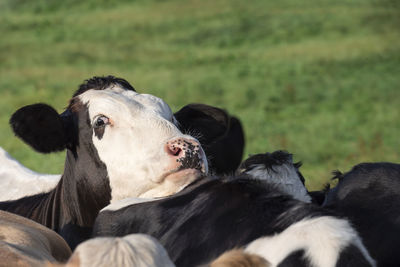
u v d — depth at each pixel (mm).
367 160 18781
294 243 4703
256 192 5570
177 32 53125
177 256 5441
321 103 31438
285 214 5105
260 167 6328
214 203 5594
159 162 7344
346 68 39625
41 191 9883
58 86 37438
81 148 8070
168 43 50250
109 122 7824
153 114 7844
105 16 59250
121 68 42938
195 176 7309
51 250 6645
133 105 7887
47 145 8141
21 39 52812
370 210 6543
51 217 8922
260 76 39062
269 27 51938
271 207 5270
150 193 7504
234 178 5938
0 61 45562
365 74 37875
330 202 6805
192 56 45938
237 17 55688
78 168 8086
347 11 54469
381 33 47969
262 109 30344
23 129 8062
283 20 53438
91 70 42281
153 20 57156
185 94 34875
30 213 9477
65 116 8242
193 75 40125
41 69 42719
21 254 5453
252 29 51938
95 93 8148
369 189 6688
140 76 40219
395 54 42281
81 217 8250
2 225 6379
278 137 23812
